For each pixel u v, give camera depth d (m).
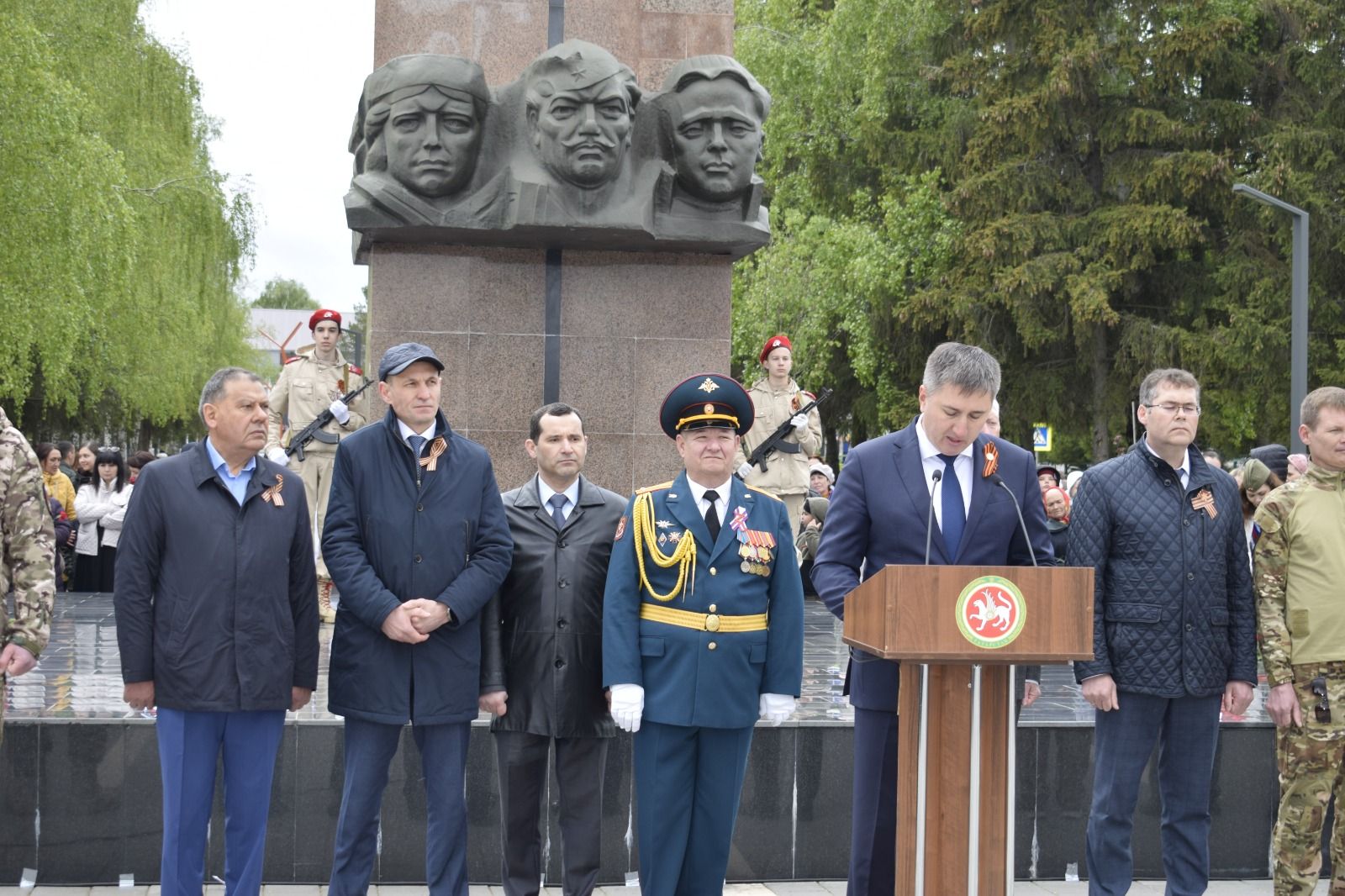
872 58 26.47
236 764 4.90
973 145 24.81
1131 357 23.98
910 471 4.79
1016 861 6.58
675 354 9.38
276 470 5.01
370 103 8.70
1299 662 5.23
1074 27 24.45
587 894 5.31
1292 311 20.16
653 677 4.77
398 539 5.02
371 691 4.98
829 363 28.39
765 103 9.05
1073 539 5.32
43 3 20.53
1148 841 6.71
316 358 10.61
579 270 9.30
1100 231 23.77
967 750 4.07
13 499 4.73
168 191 23.80
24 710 6.36
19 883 6.03
